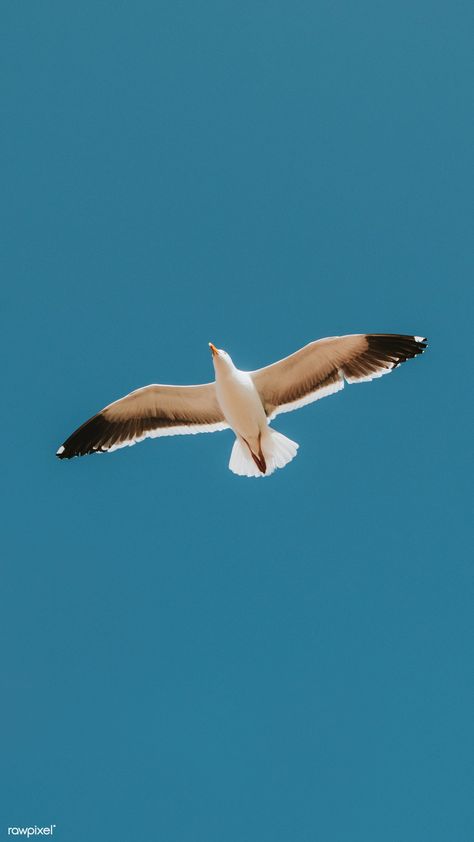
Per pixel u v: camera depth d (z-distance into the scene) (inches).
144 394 652.1
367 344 634.8
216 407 653.9
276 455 642.2
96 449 666.8
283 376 637.3
